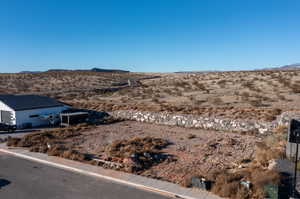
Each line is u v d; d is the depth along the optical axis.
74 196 8.86
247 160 12.36
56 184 9.94
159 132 19.78
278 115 19.45
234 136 17.66
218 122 20.20
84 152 14.50
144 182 9.95
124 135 18.95
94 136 18.81
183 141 16.80
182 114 22.75
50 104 26.44
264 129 17.94
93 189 9.45
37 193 9.12
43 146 15.41
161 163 12.46
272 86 33.62
